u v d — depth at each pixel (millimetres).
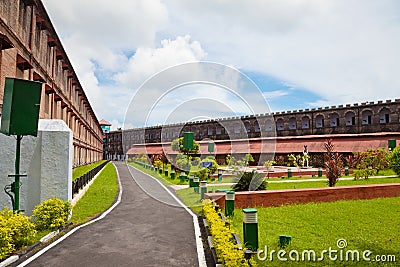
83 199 11781
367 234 6793
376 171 22578
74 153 29641
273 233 6898
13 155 7742
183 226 7734
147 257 5488
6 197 7555
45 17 18969
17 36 13680
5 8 12672
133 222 8195
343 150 33000
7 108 6797
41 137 8062
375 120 33688
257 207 9867
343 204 10305
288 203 10359
